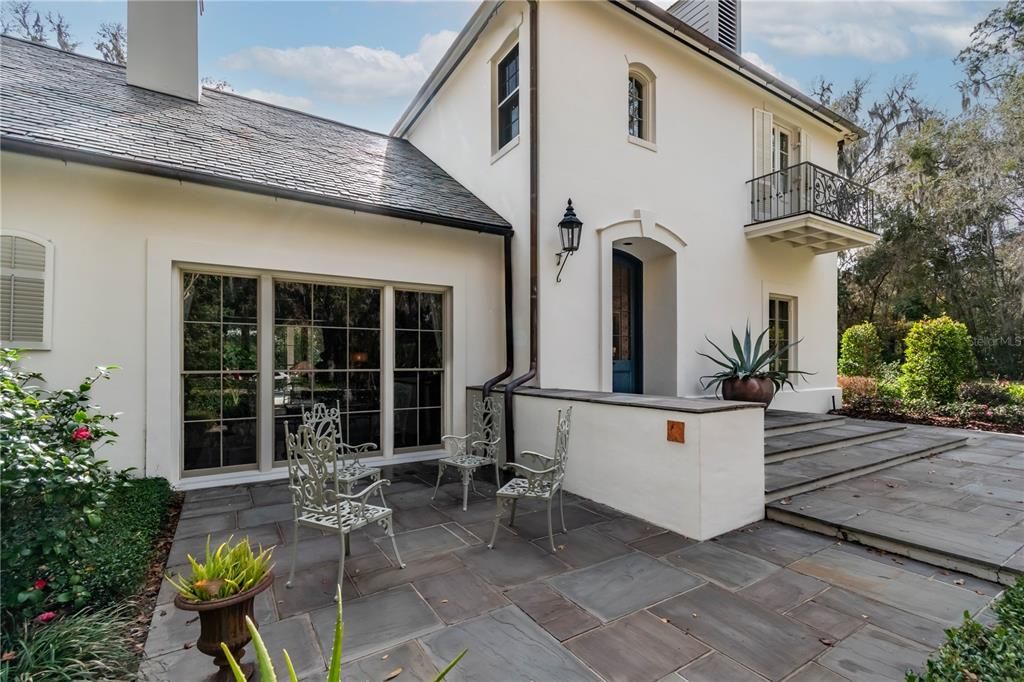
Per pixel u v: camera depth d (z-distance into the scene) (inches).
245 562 84.2
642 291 303.6
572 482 189.6
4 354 112.0
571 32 244.5
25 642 75.0
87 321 172.1
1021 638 73.0
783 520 157.3
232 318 202.7
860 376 492.1
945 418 345.7
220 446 199.2
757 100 329.7
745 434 155.8
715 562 127.4
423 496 185.6
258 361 206.4
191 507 168.1
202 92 275.0
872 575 120.1
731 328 314.7
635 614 101.7
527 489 142.2
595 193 251.6
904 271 620.4
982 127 553.3
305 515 118.0
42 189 166.6
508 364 247.8
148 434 179.8
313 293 220.5
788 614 101.7
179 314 191.2
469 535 146.0
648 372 300.0
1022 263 541.6
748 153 325.7
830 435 254.2
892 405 374.9
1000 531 138.0
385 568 123.3
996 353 582.2
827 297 382.6
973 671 66.5
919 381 384.2
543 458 146.9
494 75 273.3
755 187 327.9
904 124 667.4
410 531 149.3
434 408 252.1
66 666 74.4
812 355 368.8
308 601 107.0
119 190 178.4
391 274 232.2
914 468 219.0
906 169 614.9
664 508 152.1
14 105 177.0
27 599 83.9
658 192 277.9
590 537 144.6
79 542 99.1
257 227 202.4
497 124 273.0
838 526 144.2
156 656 86.7
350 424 227.9
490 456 198.2
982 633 76.9
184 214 188.9
